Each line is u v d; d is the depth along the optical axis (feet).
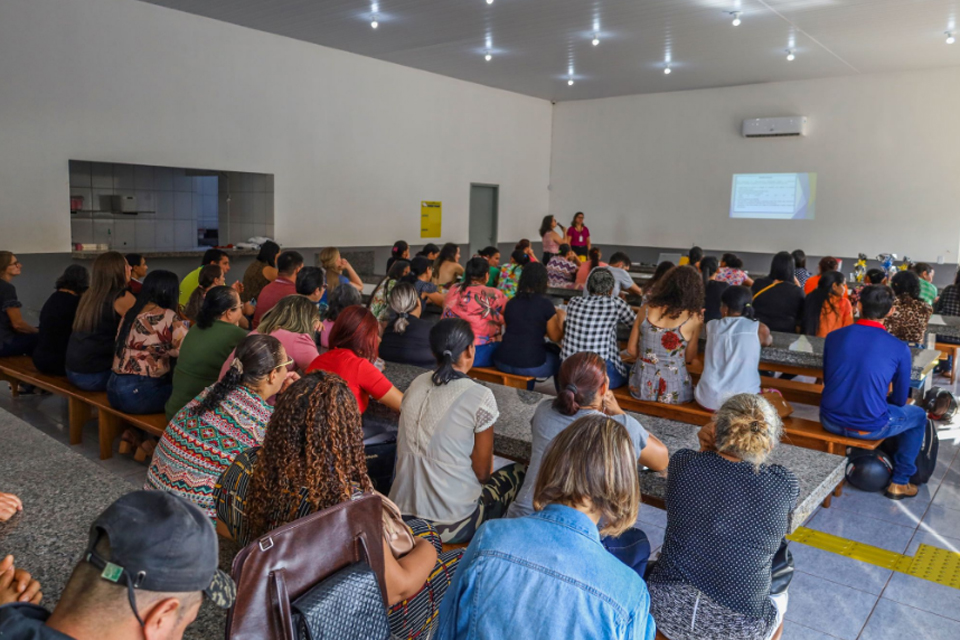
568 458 4.15
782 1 22.80
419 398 7.23
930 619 8.34
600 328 12.97
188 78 25.52
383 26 26.81
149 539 2.66
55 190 22.54
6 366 15.10
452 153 37.99
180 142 25.54
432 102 36.22
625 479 4.12
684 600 5.86
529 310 14.53
